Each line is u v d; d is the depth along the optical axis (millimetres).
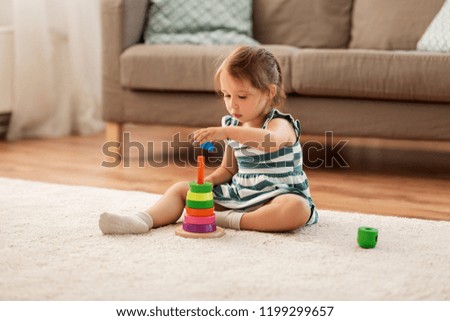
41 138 3943
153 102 3201
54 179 2814
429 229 2020
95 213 2158
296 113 2990
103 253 1729
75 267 1625
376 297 1470
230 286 1509
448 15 3309
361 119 2904
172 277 1562
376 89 2811
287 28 3717
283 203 1922
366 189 2713
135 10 3270
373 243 1803
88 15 4125
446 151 3676
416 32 3510
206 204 1901
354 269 1635
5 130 3967
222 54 3023
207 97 3100
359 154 3566
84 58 4129
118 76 3240
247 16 3654
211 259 1688
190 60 3061
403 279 1573
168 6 3455
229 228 1997
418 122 2828
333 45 3703
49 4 4016
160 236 1895
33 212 2156
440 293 1498
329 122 2951
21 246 1784
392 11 3574
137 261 1670
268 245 1817
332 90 2873
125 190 2633
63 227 1976
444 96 2734
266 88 1989
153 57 3121
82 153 3461
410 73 2750
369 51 2867
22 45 3848
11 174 2900
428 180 2920
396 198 2557
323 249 1786
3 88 3834
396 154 3578
